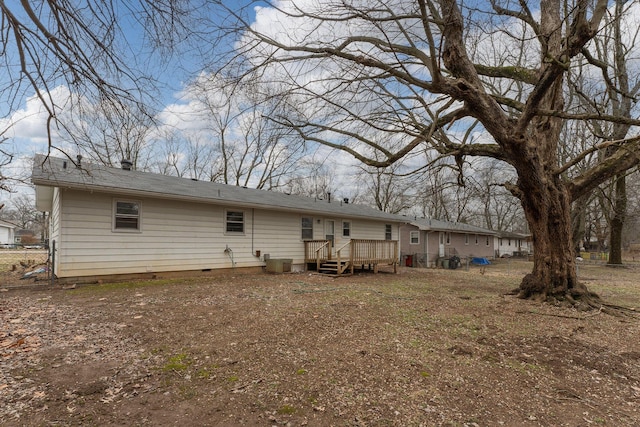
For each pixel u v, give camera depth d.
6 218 50.19
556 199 7.70
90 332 4.86
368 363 3.94
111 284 9.14
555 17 7.46
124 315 5.88
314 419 2.73
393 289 9.92
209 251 11.77
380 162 7.16
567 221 7.88
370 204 34.84
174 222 10.89
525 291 8.34
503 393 3.31
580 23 5.04
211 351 4.20
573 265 7.93
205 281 10.32
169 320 5.61
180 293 8.10
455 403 3.07
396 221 20.20
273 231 13.83
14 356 3.86
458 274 16.00
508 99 8.14
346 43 6.19
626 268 21.09
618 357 4.42
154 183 10.92
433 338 4.98
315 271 14.30
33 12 2.70
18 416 2.66
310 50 6.01
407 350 4.41
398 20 5.88
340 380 3.46
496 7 5.97
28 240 44.28
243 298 7.66
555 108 7.86
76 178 8.70
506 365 4.05
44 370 3.52
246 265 12.87
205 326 5.29
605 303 7.74
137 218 10.09
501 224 41.03
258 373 3.59
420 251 23.70
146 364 3.77
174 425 2.61
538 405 3.09
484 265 25.34
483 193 8.78
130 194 9.53
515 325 5.85
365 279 12.50
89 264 9.19
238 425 2.62
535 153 7.01
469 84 5.86
